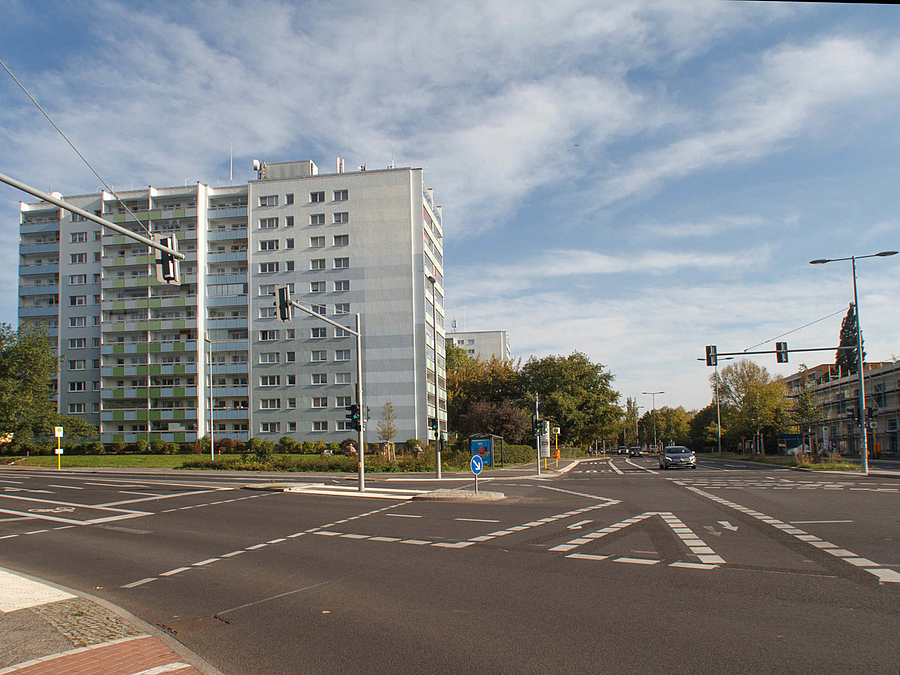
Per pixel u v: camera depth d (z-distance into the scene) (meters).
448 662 5.64
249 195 67.69
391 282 64.19
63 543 14.29
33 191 11.18
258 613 7.66
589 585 8.41
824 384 90.50
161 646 6.34
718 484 25.53
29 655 6.05
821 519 13.85
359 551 11.91
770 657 5.46
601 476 34.56
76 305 71.94
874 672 5.05
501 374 86.00
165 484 31.03
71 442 64.38
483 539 12.76
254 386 65.56
